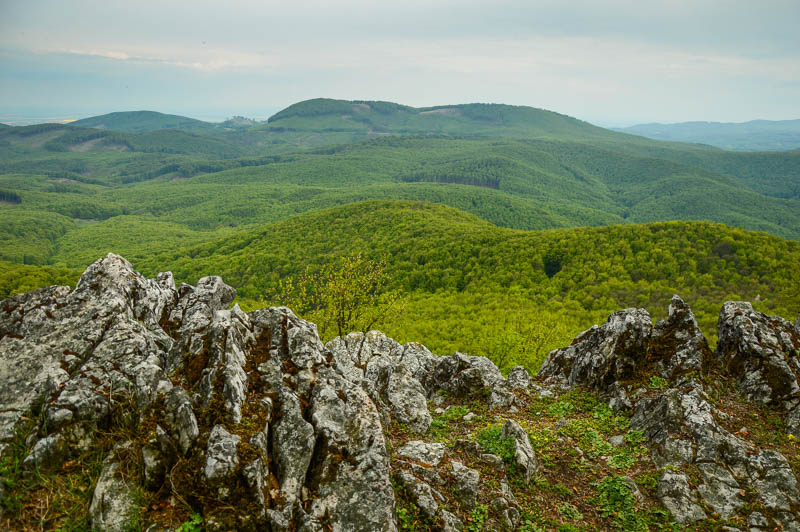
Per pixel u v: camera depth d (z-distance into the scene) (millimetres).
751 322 16219
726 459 11297
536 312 74688
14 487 6578
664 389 14953
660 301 78188
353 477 8000
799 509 9750
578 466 11797
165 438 7285
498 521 9312
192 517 6695
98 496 6688
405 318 62938
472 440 12367
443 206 185375
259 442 7621
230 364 8680
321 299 34375
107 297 9992
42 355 8547
